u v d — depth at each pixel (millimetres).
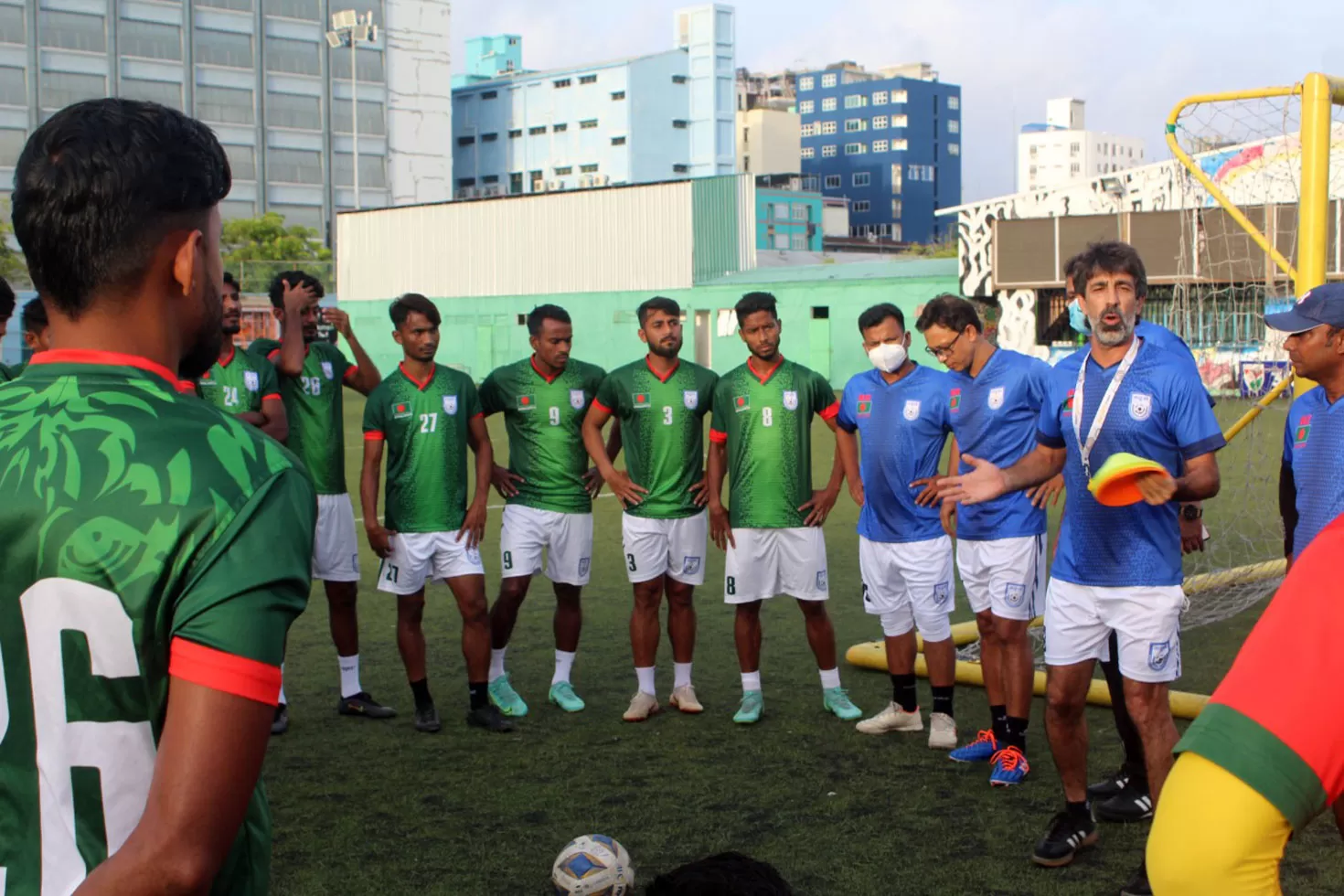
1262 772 1036
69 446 1142
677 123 69188
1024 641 4320
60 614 1119
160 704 1143
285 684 5691
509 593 5250
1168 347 3424
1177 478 3404
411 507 4898
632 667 6008
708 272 32125
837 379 29266
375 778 4363
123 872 1057
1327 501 3438
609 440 5500
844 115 109625
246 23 53719
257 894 1281
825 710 5227
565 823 3889
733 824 3863
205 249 1253
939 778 4312
